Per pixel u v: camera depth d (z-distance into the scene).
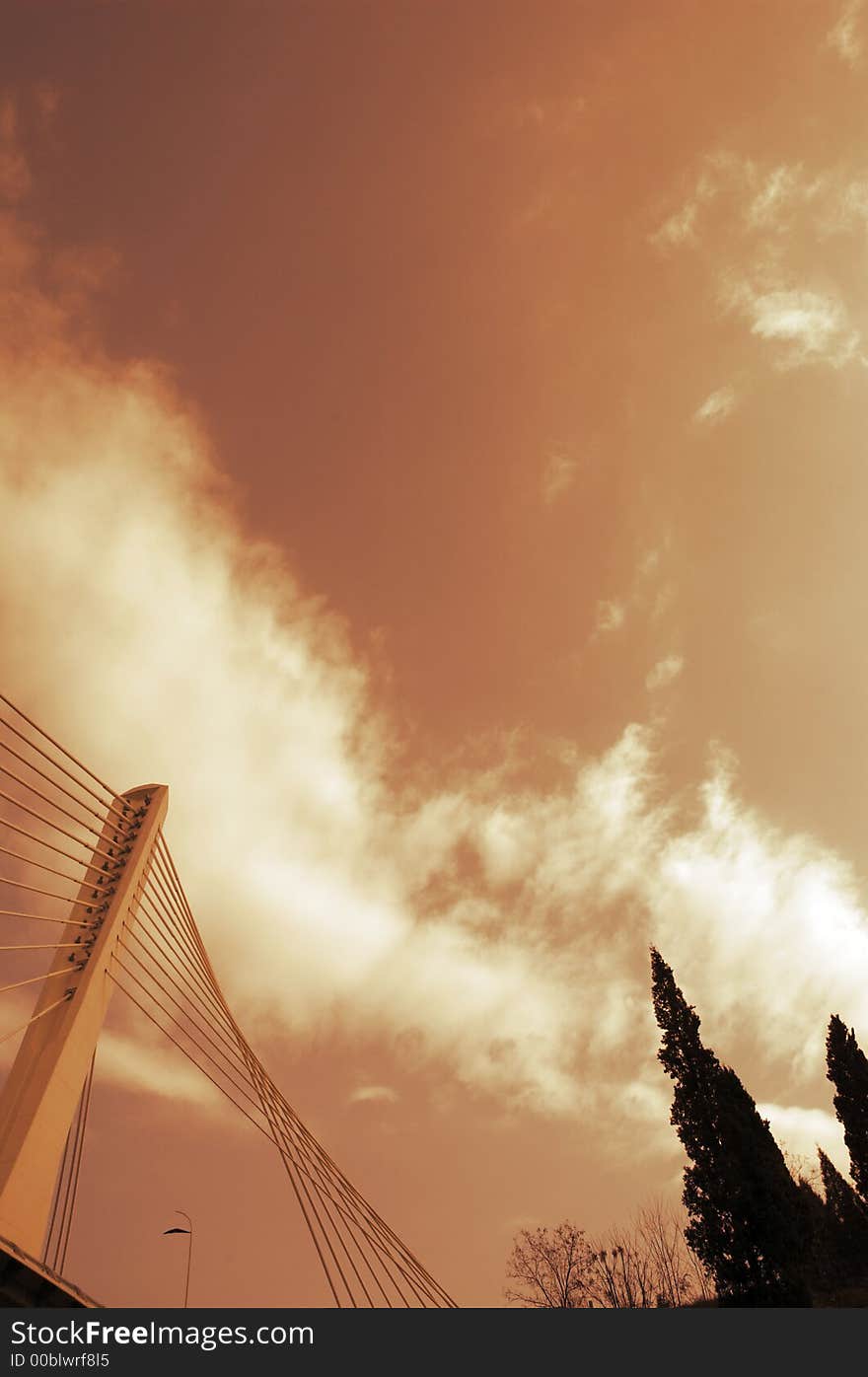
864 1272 37.84
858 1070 43.88
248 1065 39.91
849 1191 44.78
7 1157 23.44
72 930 30.22
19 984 25.30
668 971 43.25
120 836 34.59
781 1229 34.19
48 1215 23.75
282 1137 39.22
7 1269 21.72
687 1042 40.66
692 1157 37.50
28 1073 25.69
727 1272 34.28
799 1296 32.66
